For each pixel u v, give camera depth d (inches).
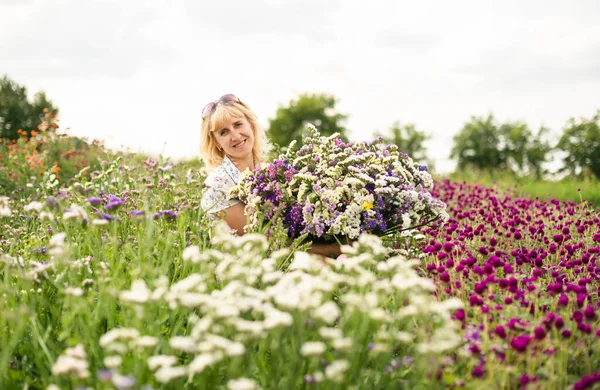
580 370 102.6
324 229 158.2
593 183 484.7
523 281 133.2
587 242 180.5
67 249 112.1
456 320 106.0
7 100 1114.7
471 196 307.6
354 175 160.9
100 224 117.6
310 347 82.9
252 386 80.4
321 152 173.3
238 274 103.8
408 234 174.9
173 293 95.4
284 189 161.2
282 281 99.7
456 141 1459.2
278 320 85.7
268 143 221.3
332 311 88.7
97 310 101.3
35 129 1105.4
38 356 95.3
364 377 98.1
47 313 115.3
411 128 1505.9
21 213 197.0
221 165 189.6
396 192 163.0
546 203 287.9
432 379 88.6
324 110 1544.0
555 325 102.2
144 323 104.4
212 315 91.4
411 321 108.9
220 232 121.8
